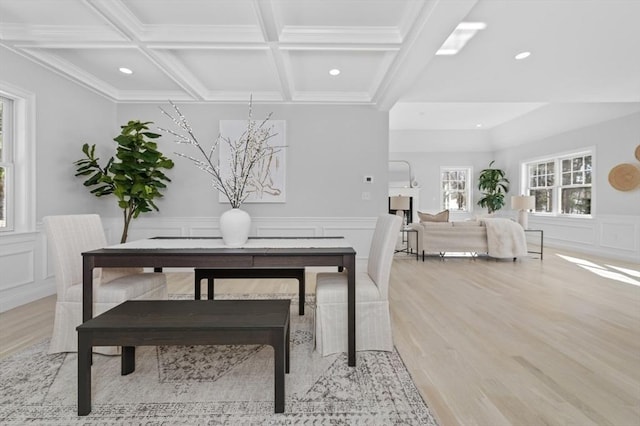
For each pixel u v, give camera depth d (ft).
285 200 15.11
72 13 8.42
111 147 14.46
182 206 15.06
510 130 26.20
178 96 14.19
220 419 4.81
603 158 19.38
